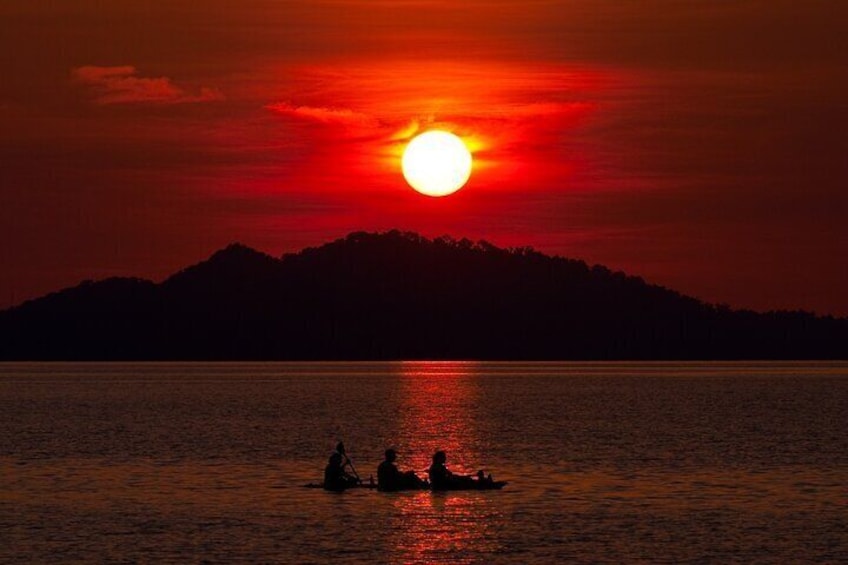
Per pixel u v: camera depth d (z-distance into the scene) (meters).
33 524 166.00
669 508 179.00
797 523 166.50
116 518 170.62
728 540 155.25
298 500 186.62
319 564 143.38
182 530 161.75
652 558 145.88
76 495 193.62
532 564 143.62
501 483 199.75
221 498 189.38
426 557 146.75
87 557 146.00
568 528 163.12
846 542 154.00
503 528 163.25
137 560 144.62
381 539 156.38
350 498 188.50
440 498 188.00
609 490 198.50
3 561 144.00
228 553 148.25
